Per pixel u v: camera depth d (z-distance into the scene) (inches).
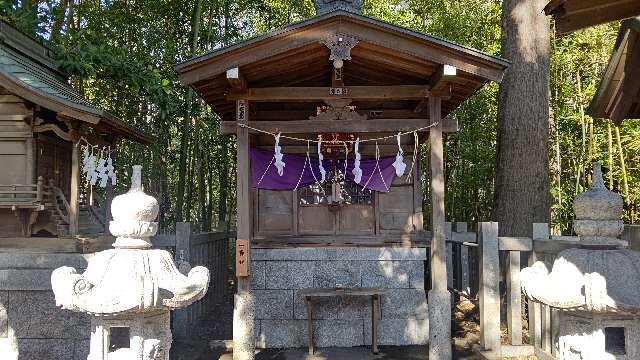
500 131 304.2
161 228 472.1
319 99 230.5
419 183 278.2
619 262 113.0
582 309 114.5
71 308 112.9
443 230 223.0
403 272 263.3
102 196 364.8
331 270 262.5
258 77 233.3
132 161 515.2
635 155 403.9
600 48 394.0
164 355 123.6
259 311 260.1
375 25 204.7
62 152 266.4
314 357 239.6
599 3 132.4
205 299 320.8
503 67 210.4
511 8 303.4
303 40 207.2
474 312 309.3
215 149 579.5
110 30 473.7
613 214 119.8
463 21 476.7
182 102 428.5
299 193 277.4
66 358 213.0
